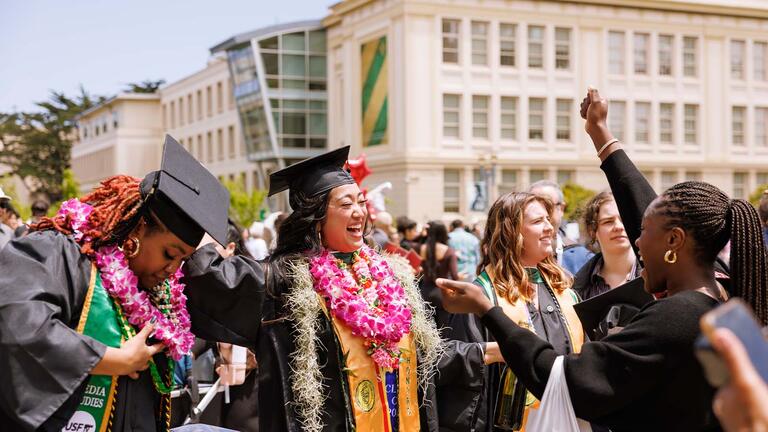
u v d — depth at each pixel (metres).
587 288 4.64
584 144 34.69
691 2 35.91
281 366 3.00
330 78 38.06
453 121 33.09
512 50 33.75
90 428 2.52
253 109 39.38
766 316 2.27
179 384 4.61
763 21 37.62
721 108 37.19
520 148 33.78
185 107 51.84
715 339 1.27
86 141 64.38
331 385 3.05
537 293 3.89
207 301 2.95
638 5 35.12
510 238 3.83
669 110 36.41
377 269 3.26
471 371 3.36
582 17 34.44
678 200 2.34
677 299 2.28
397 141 32.84
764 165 38.00
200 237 2.69
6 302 2.36
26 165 68.31
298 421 2.96
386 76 33.44
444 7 32.56
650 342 2.25
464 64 33.00
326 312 3.08
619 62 35.38
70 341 2.38
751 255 2.27
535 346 2.51
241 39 37.78
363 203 3.31
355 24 35.28
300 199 3.29
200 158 49.91
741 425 1.28
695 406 2.26
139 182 2.74
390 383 3.14
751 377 1.25
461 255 11.49
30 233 2.62
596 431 3.15
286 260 3.15
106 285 2.58
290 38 38.09
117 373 2.46
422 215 32.47
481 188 28.53
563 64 34.44
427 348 3.28
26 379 2.34
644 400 2.33
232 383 4.66
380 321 3.07
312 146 38.66
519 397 3.56
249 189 43.28
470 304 2.66
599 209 4.57
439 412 3.43
